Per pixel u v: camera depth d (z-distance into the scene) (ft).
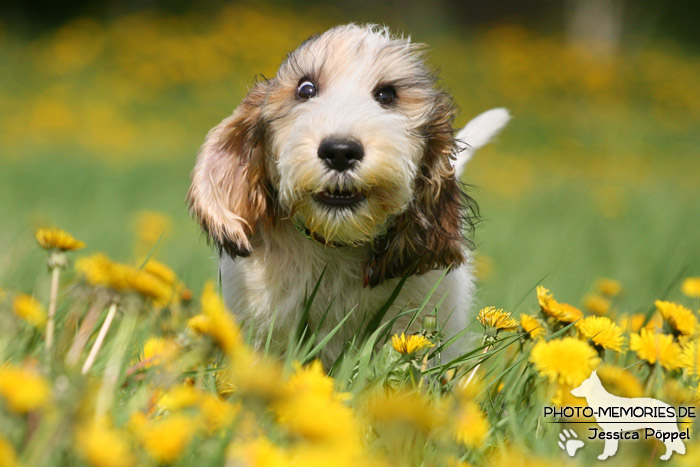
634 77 107.34
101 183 49.98
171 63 94.43
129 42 97.50
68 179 50.83
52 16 116.06
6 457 6.84
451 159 16.58
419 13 133.69
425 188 16.20
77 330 11.42
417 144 15.75
